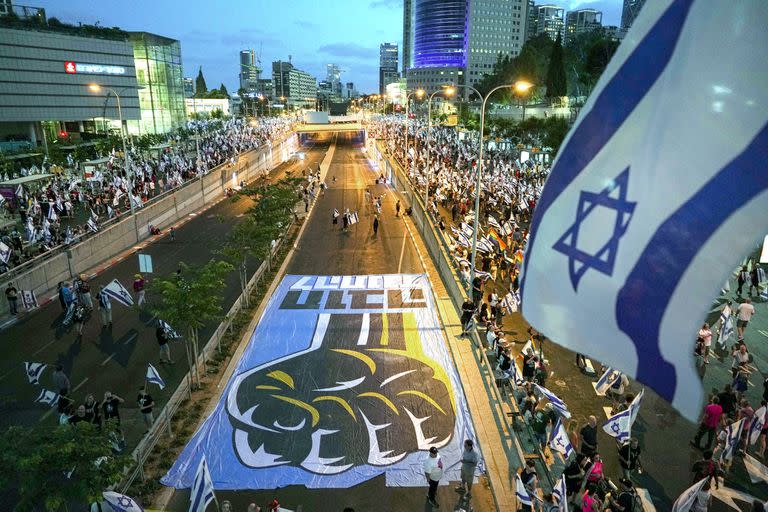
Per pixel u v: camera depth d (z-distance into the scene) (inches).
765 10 167.9
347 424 671.1
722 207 171.8
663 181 185.2
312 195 2156.7
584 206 207.0
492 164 2501.2
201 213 1966.0
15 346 883.4
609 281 196.9
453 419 683.4
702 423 606.2
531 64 4325.8
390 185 2664.9
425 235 1585.9
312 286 1193.4
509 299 879.7
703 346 769.6
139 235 1558.8
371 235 1663.4
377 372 803.4
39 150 2760.8
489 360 832.3
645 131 191.3
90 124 3577.8
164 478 570.6
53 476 401.7
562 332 211.6
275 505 486.9
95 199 1727.4
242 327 960.3
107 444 426.0
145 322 981.8
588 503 460.8
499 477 570.6
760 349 832.9
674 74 184.9
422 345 897.5
